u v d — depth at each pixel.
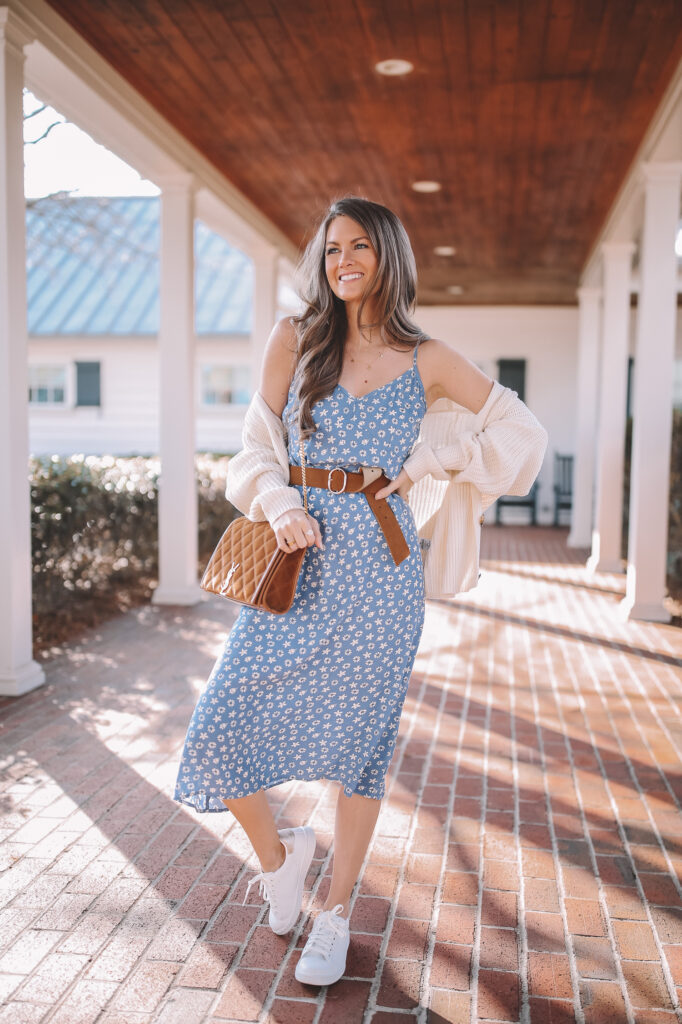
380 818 2.92
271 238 8.69
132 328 14.17
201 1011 1.90
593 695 4.41
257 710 1.92
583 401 10.72
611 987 2.03
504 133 6.09
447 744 3.66
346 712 2.00
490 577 8.30
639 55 4.78
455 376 2.03
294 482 1.99
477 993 1.99
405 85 5.29
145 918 2.27
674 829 2.88
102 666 4.81
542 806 3.05
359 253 1.96
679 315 13.28
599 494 8.62
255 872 2.53
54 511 5.64
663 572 6.29
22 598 4.25
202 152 6.54
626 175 6.91
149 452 14.46
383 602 1.95
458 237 9.34
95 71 4.78
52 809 2.94
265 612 1.94
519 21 4.41
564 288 12.49
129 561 7.14
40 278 15.31
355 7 4.30
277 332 2.07
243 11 4.36
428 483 2.16
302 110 5.72
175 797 1.94
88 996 1.94
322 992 1.98
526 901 2.40
